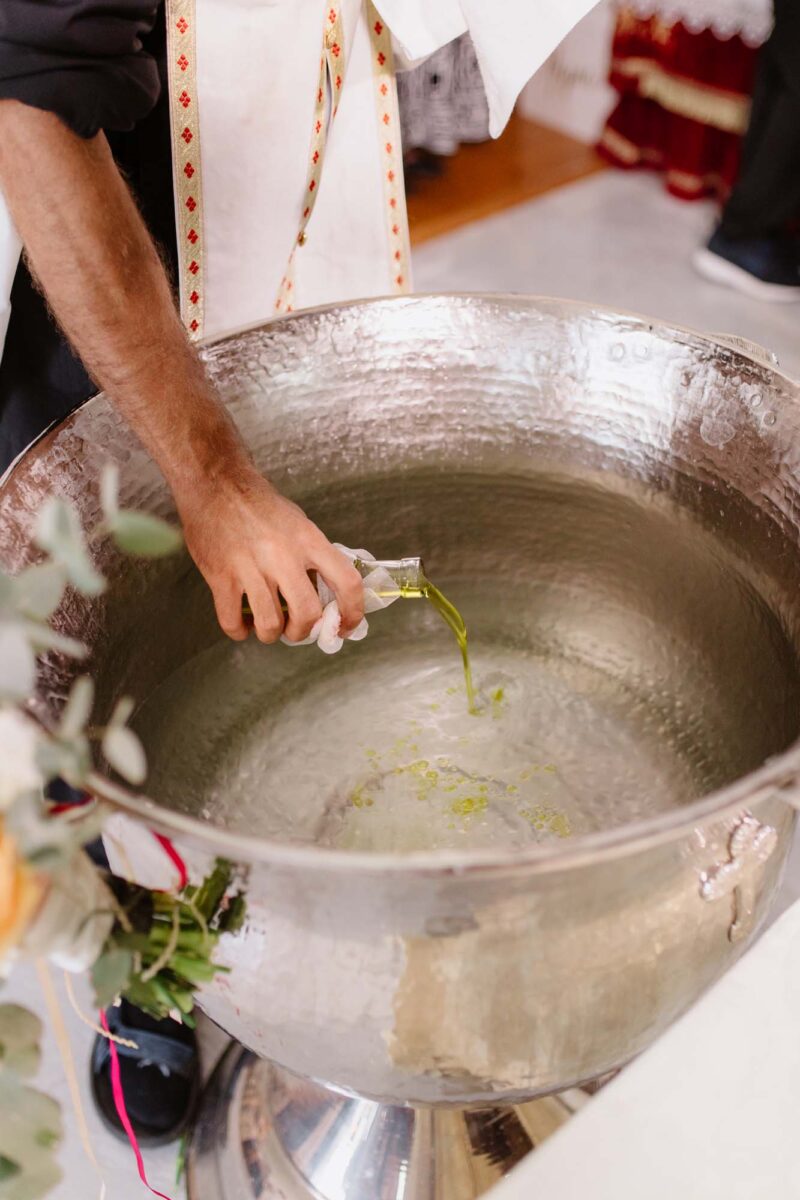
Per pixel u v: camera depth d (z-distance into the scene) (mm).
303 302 1498
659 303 2879
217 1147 1291
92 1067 1354
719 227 2920
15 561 875
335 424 1182
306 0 1204
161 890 745
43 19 859
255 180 1284
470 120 3102
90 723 971
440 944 731
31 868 542
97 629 998
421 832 1131
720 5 2766
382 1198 1170
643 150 3352
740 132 2967
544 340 1180
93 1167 1299
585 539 1246
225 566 975
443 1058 810
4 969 594
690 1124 609
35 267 949
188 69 1195
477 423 1212
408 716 1245
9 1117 614
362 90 1354
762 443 1069
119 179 963
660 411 1144
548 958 754
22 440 1276
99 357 957
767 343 2764
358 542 1254
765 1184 590
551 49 1244
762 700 1084
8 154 903
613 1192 586
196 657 1159
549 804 1158
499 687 1271
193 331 1370
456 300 1176
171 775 1116
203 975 729
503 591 1303
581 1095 1246
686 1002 860
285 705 1233
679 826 663
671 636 1216
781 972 674
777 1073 629
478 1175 1171
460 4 1251
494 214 3201
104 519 1009
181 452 973
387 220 1445
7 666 540
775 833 819
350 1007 779
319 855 641
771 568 1078
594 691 1251
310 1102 1237
